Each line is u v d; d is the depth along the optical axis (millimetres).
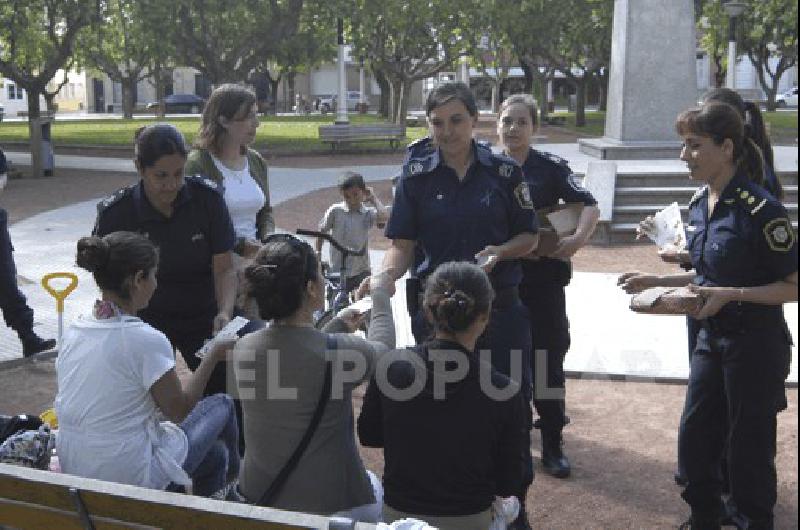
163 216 4793
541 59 44750
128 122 49438
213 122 5227
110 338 3688
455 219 4324
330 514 3426
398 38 35875
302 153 27812
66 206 17609
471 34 36406
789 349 4293
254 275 3344
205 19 28953
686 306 4094
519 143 5125
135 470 3703
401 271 4406
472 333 3287
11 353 8133
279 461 3385
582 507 5105
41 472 3219
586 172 15484
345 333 3562
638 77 18578
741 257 4121
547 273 5273
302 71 51062
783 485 5289
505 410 3270
